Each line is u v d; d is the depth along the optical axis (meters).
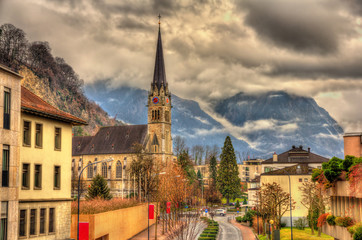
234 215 152.25
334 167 45.28
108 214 65.69
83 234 50.03
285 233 88.62
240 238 88.38
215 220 135.00
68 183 54.81
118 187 183.12
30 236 46.28
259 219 101.56
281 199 89.06
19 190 45.25
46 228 49.22
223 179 185.50
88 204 66.19
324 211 84.56
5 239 40.06
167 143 188.12
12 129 41.59
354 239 38.00
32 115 48.03
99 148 191.00
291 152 148.25
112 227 67.88
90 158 190.88
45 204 49.19
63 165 53.84
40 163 49.09
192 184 163.12
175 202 104.50
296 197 103.19
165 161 174.38
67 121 54.41
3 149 40.34
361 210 40.66
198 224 113.62
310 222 87.25
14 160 41.78
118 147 187.12
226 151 187.12
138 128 190.38
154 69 189.88
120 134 191.75
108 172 185.00
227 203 187.25
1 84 40.06
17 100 42.69
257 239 85.81
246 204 184.62
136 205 89.81
